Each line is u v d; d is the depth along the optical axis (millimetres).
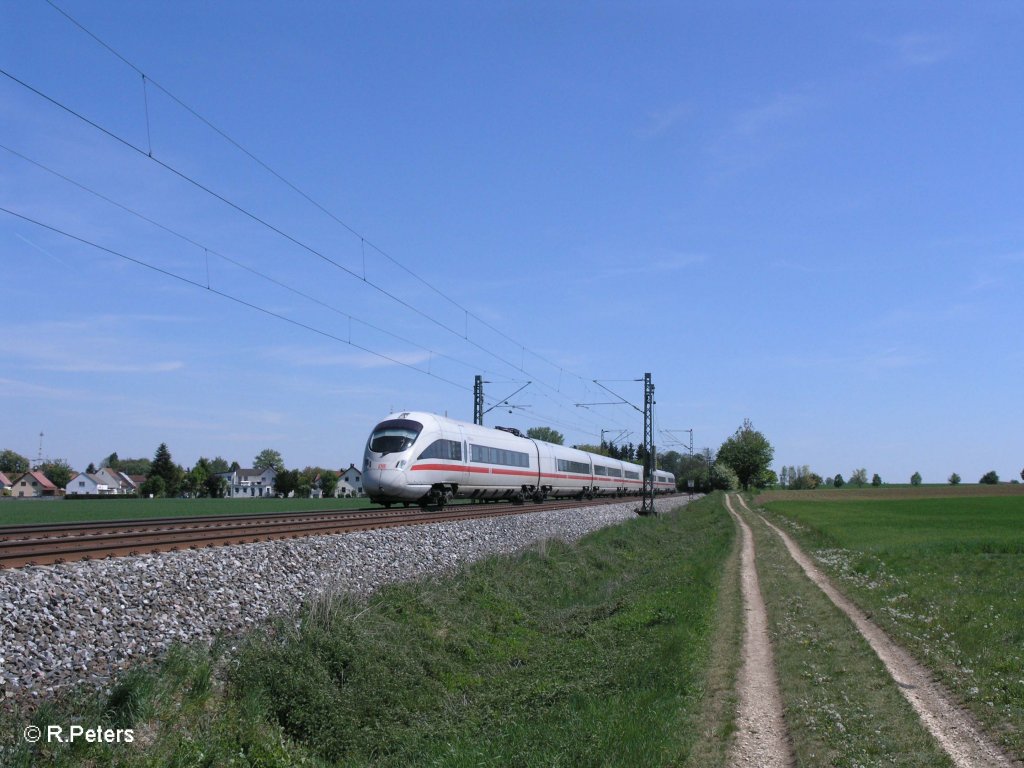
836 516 62219
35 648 9406
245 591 13422
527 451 46438
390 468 32688
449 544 22453
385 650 13156
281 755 9648
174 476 108375
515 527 28984
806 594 21625
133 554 13336
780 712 10797
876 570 25984
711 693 11797
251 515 26531
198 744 9109
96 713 8859
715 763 8930
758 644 15164
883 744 9297
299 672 11383
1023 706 10344
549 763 8891
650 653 13523
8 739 8008
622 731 9492
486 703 12320
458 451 36688
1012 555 29656
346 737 10711
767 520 62938
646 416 54906
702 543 38844
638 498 75250
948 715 10430
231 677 10922
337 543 18047
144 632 10820
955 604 17969
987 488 151875
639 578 24703
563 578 23750
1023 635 14344
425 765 9781
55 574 11039
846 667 13070
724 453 161750
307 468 149875
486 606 17734
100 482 135625
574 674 13312
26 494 127062
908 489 148375
